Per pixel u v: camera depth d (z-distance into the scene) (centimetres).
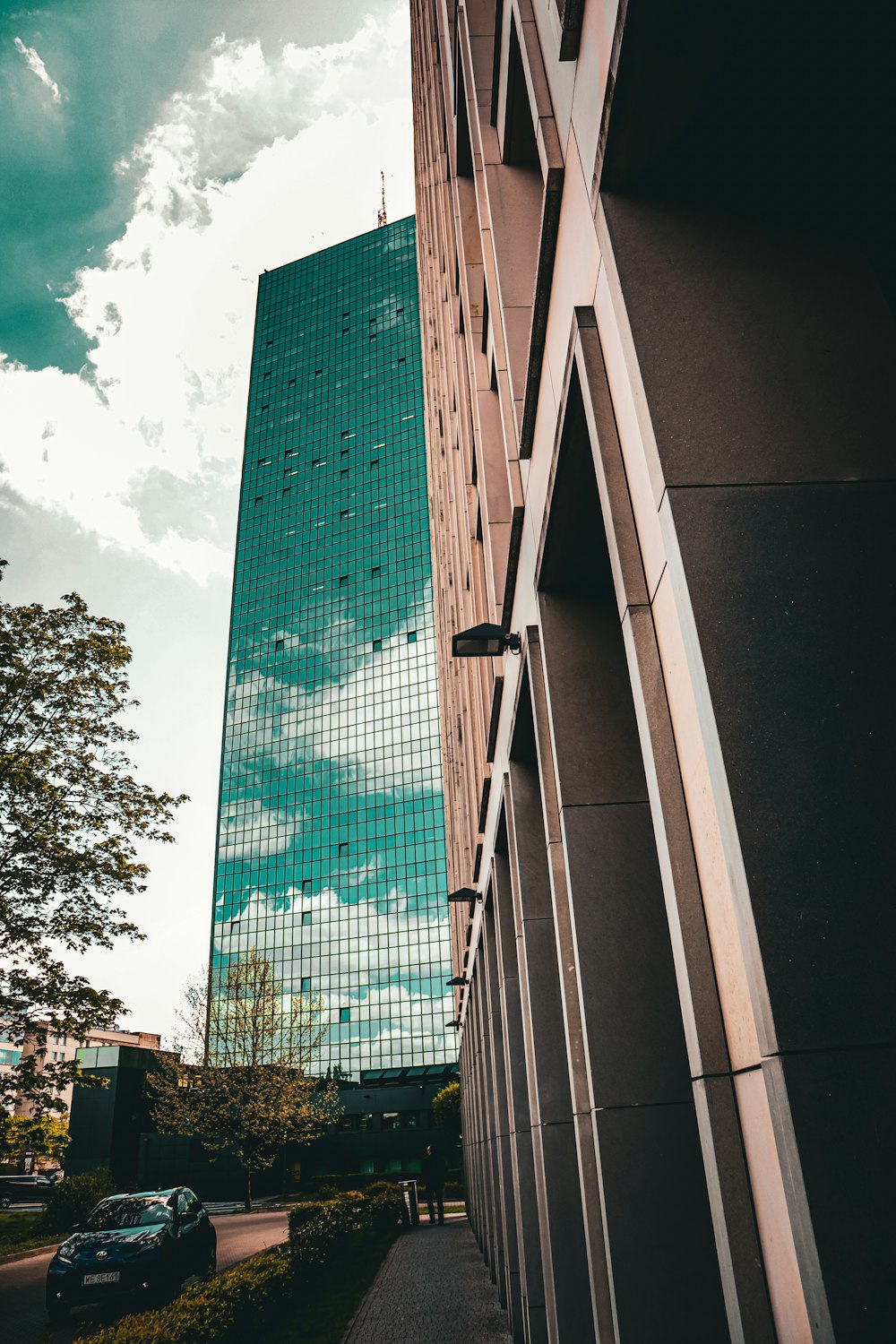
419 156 2861
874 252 311
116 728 1638
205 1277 1375
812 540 257
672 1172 376
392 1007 8600
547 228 438
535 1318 695
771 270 305
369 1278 1340
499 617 834
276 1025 4816
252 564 11262
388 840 9312
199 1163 5684
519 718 732
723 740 230
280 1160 5753
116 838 1530
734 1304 224
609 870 444
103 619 1670
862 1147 190
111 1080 5112
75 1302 1155
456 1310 1023
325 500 11200
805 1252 188
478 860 1393
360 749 9838
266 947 9288
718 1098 243
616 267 305
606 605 551
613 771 476
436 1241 1912
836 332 293
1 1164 1312
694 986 256
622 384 326
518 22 484
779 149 308
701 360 288
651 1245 363
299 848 9650
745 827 220
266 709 10494
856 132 301
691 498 264
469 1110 2439
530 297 656
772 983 205
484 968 1383
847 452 272
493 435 916
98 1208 1338
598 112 328
